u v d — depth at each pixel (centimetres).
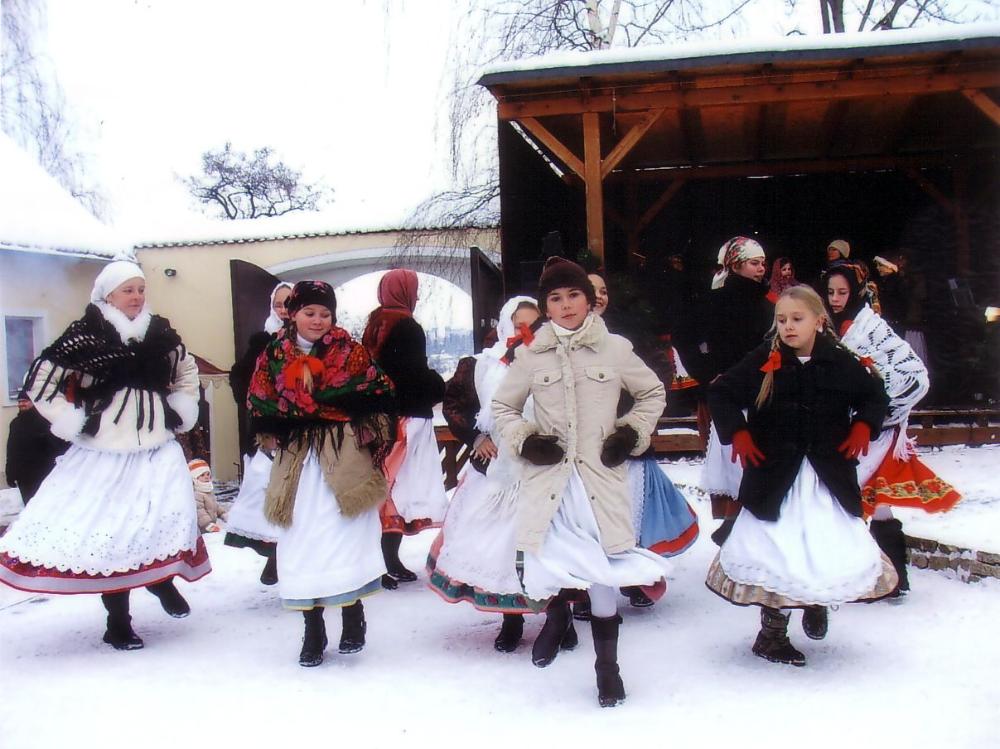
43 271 1281
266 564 572
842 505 372
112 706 371
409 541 685
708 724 330
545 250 849
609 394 372
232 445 1466
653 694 360
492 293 1237
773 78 880
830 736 317
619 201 1379
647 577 351
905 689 354
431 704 361
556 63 874
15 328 1247
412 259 1461
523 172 1013
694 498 762
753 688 362
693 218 1385
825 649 402
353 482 410
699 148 1232
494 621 471
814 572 362
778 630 389
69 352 439
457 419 440
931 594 475
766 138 1186
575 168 916
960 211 1290
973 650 392
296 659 421
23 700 381
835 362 377
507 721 341
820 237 1366
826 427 374
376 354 548
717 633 432
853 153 1293
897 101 1023
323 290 423
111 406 445
